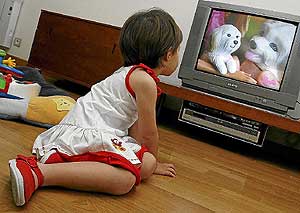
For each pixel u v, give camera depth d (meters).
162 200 1.05
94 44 2.73
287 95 2.05
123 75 1.12
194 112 2.25
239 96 2.17
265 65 2.11
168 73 1.24
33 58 3.11
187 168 1.48
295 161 2.30
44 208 0.82
